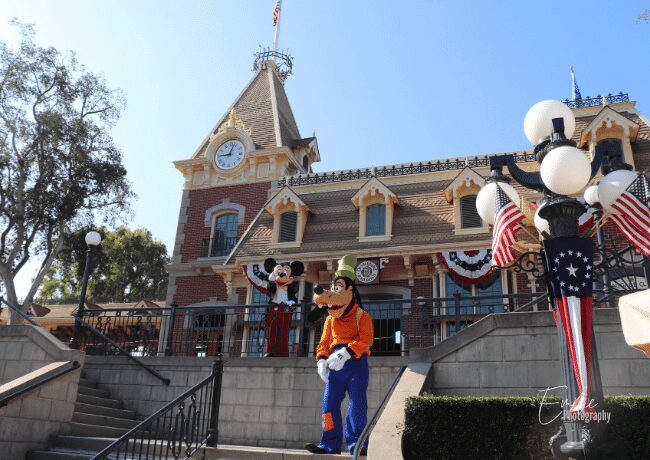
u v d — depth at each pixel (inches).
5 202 1011.3
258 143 950.4
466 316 636.7
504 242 237.5
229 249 855.7
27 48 1031.0
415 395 297.6
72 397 366.0
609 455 193.3
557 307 215.0
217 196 907.4
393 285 699.4
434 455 261.0
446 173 764.6
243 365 419.8
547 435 251.8
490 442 256.8
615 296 374.3
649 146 682.8
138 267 1972.2
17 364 397.1
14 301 982.4
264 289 723.4
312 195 829.2
